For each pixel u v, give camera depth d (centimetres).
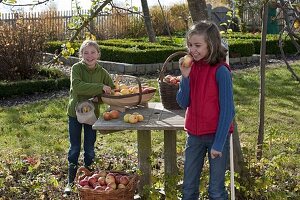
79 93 520
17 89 1144
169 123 455
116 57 1467
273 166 511
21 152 702
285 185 521
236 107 961
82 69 536
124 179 466
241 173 505
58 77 1296
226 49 413
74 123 539
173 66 1445
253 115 901
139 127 448
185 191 423
